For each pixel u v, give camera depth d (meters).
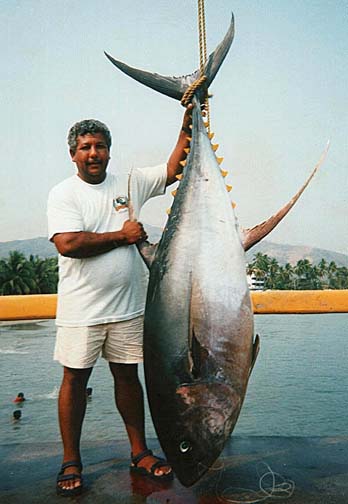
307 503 2.51
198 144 2.80
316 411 15.56
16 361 29.38
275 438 3.32
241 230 2.62
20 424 15.00
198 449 2.39
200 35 2.86
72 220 2.73
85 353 2.78
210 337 2.40
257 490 2.64
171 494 2.65
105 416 15.01
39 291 78.81
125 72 3.12
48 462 3.10
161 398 2.45
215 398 2.37
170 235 2.61
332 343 35.75
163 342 2.46
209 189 2.70
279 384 20.27
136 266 2.90
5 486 2.79
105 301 2.80
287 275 97.06
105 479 2.84
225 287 2.47
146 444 3.12
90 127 2.79
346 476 2.78
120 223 2.87
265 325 55.56
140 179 3.04
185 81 3.07
